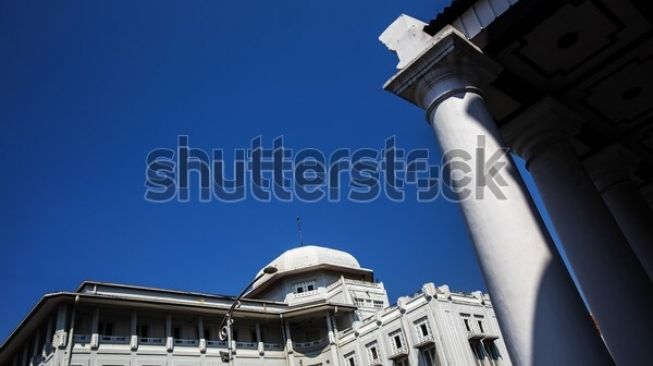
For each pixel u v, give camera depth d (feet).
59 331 88.07
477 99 17.06
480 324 108.88
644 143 29.22
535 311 13.07
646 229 26.32
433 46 17.44
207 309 107.96
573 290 13.32
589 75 22.80
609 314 19.40
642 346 18.34
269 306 124.88
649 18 20.26
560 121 22.84
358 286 139.54
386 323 113.91
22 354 102.89
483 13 19.08
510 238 14.17
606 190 28.02
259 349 115.44
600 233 20.26
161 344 100.32
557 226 21.77
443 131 16.76
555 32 19.95
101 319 96.32
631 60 22.41
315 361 122.42
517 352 13.08
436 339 101.19
